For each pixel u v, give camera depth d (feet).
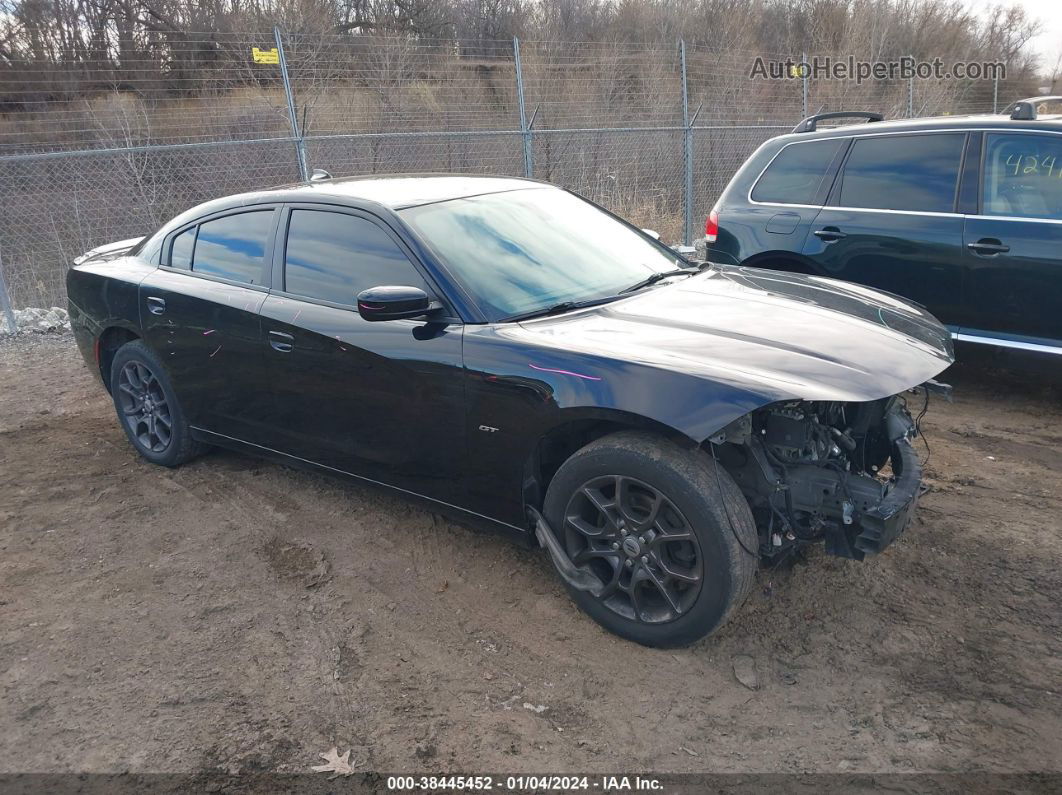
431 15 60.90
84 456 16.85
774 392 8.71
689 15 69.97
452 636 10.53
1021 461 14.98
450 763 8.46
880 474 13.23
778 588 11.15
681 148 45.75
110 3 43.65
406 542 12.84
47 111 40.06
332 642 10.50
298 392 12.74
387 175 14.58
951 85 68.95
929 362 10.05
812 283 13.01
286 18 48.03
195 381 14.49
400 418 11.51
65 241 35.24
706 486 9.08
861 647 9.96
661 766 8.34
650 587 10.12
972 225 17.01
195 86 41.04
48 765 8.58
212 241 14.37
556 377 9.84
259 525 13.61
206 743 8.82
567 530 10.27
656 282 12.64
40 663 10.24
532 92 44.42
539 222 13.07
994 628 10.19
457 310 11.02
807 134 19.97
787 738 8.63
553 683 9.61
